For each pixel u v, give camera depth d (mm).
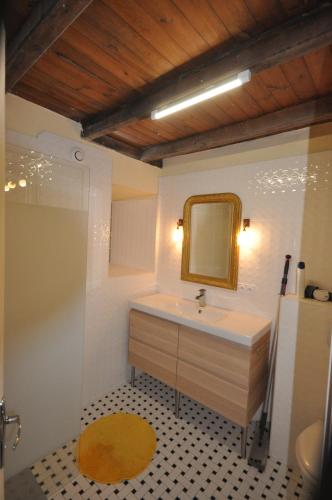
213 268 2346
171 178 2670
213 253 2342
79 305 1698
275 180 1979
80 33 1119
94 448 1740
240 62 1151
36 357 1513
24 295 1446
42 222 1499
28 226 1444
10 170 1634
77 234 1661
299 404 1646
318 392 1584
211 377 1831
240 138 1937
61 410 1657
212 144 2076
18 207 1404
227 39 1137
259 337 1769
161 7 986
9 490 1428
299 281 1707
